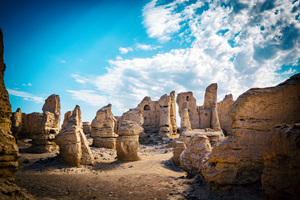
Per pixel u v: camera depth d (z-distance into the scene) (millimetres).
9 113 5570
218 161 6191
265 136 5703
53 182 8781
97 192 7355
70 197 6785
